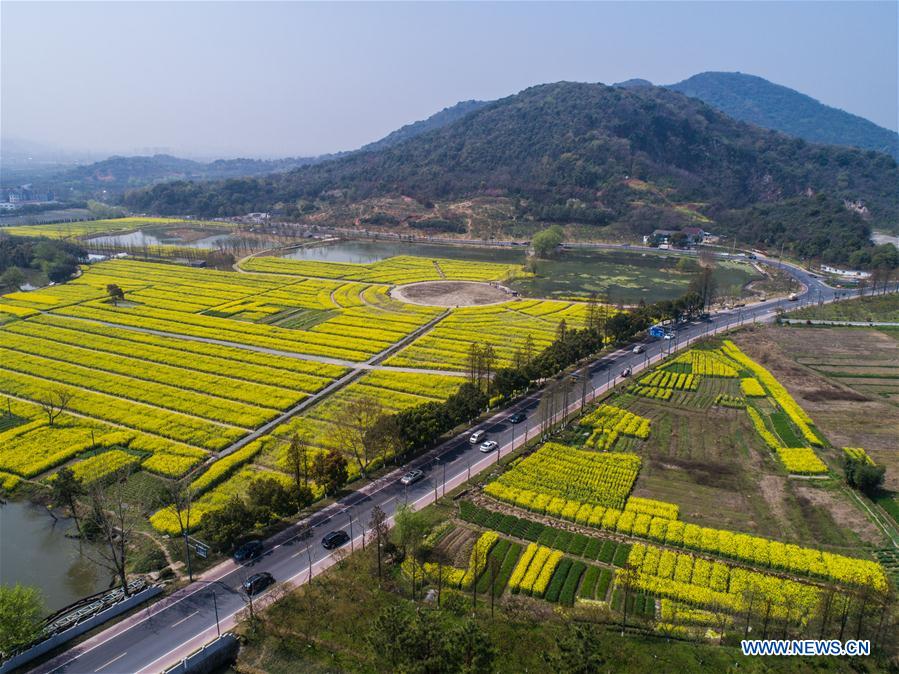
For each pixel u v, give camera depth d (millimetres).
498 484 96250
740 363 154000
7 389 137125
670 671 60406
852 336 175625
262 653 64875
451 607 70000
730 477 99875
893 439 112875
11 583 78750
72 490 88688
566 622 67375
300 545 83000
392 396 134125
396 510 85625
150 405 130375
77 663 63438
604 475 99250
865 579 72875
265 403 129750
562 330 155875
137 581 76562
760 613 67938
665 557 78125
